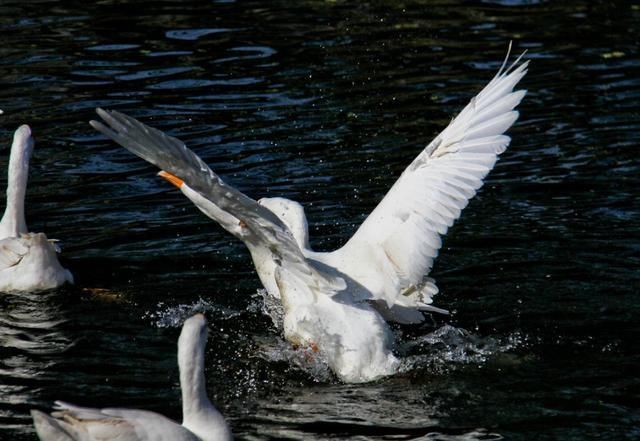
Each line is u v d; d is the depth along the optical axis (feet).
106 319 39.27
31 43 71.26
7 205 45.42
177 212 49.01
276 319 39.40
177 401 32.99
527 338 37.52
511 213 48.21
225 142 56.13
